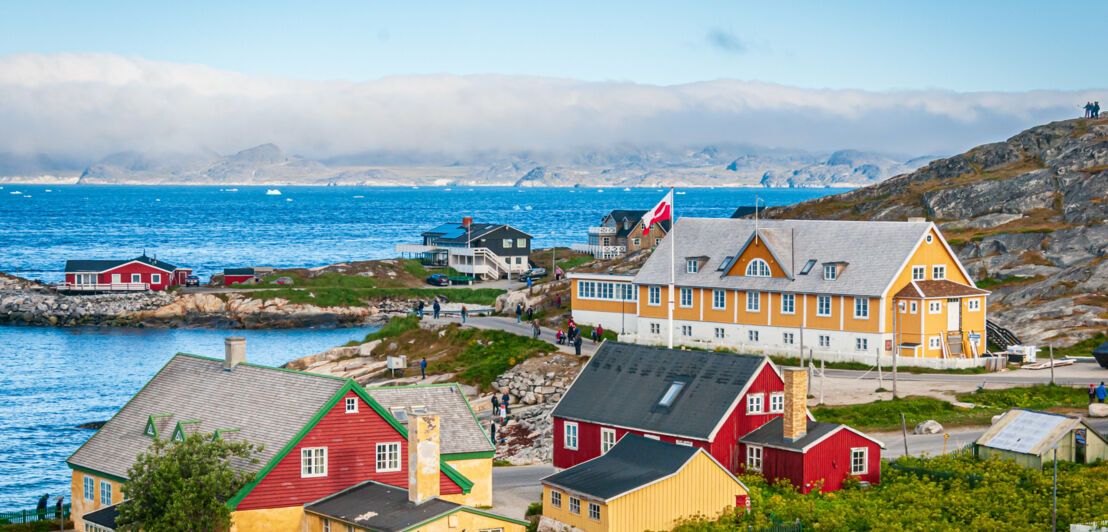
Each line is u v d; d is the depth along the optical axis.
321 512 46.34
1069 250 111.06
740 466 54.97
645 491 46.41
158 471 44.94
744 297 92.12
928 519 46.19
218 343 127.12
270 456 47.59
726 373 56.84
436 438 45.91
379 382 92.50
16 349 121.81
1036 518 45.78
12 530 54.00
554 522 48.78
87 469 52.91
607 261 137.38
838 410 69.56
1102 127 137.25
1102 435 55.75
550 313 109.81
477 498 54.53
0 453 77.00
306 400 49.94
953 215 131.88
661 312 97.69
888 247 86.81
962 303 85.81
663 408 57.03
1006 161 144.25
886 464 56.09
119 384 102.06
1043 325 94.19
